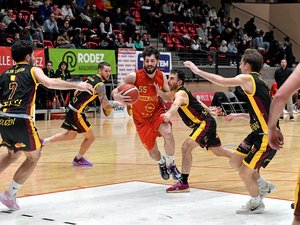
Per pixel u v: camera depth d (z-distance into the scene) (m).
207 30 24.31
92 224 5.07
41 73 5.35
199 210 5.69
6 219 5.24
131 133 13.33
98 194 6.43
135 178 7.55
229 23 25.36
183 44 22.53
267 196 6.45
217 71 21.44
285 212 5.65
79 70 16.69
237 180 7.49
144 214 5.48
